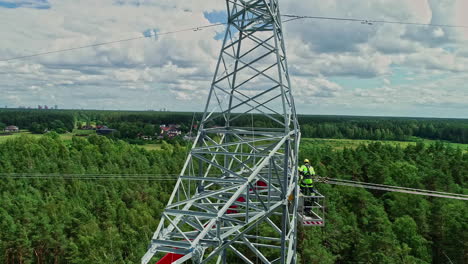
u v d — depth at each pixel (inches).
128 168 2758.4
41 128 6141.7
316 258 1409.9
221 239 535.5
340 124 7475.4
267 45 693.3
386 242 1461.6
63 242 1643.7
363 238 1583.4
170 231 578.6
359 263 1485.0
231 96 766.5
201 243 537.3
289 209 808.3
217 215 521.7
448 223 1672.0
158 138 5477.4
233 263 1561.3
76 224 1814.7
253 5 719.7
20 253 1579.7
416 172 2508.6
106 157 3021.7
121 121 7327.8
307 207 769.6
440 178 2237.9
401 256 1473.9
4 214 1775.3
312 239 1501.0
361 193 1964.8
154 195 2267.5
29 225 1691.7
